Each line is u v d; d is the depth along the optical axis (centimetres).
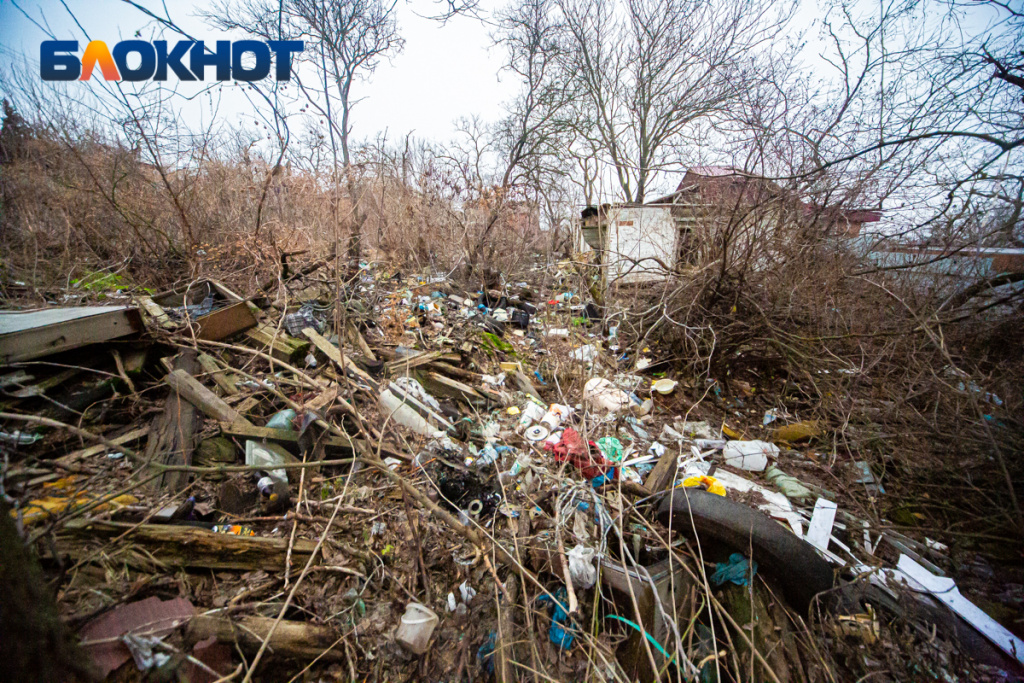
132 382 324
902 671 215
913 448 374
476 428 387
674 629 195
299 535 247
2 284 434
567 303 616
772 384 527
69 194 572
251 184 626
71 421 290
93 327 304
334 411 334
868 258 558
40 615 122
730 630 224
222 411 306
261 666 192
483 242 798
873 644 221
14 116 578
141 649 173
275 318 448
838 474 370
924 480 351
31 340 274
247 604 204
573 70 1547
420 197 824
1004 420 364
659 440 411
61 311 332
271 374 366
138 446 293
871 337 457
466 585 239
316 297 507
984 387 408
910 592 251
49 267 504
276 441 303
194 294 470
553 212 687
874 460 378
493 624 229
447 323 600
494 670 213
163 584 208
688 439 417
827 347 480
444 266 817
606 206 590
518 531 268
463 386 444
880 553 288
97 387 308
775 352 521
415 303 637
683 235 616
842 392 452
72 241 554
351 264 574
